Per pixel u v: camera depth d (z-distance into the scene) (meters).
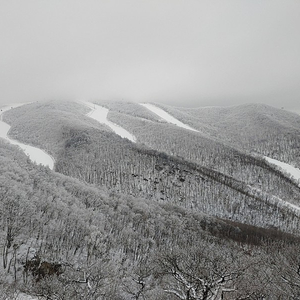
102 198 115.19
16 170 105.88
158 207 126.94
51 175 125.19
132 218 102.38
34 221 69.56
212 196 186.38
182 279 34.97
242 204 183.25
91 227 77.06
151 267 49.62
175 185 195.25
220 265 35.00
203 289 33.34
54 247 64.25
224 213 170.88
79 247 68.75
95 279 43.38
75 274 47.94
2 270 51.47
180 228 103.81
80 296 37.88
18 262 54.94
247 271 38.88
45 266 54.78
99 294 40.28
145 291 46.66
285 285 43.22
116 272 54.53
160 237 94.12
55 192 97.50
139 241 84.38
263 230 146.75
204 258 37.22
